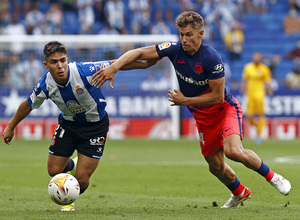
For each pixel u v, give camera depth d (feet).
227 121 77.15
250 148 196.54
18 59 244.83
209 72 75.00
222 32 300.40
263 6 320.91
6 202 86.94
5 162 156.76
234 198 80.33
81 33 289.94
